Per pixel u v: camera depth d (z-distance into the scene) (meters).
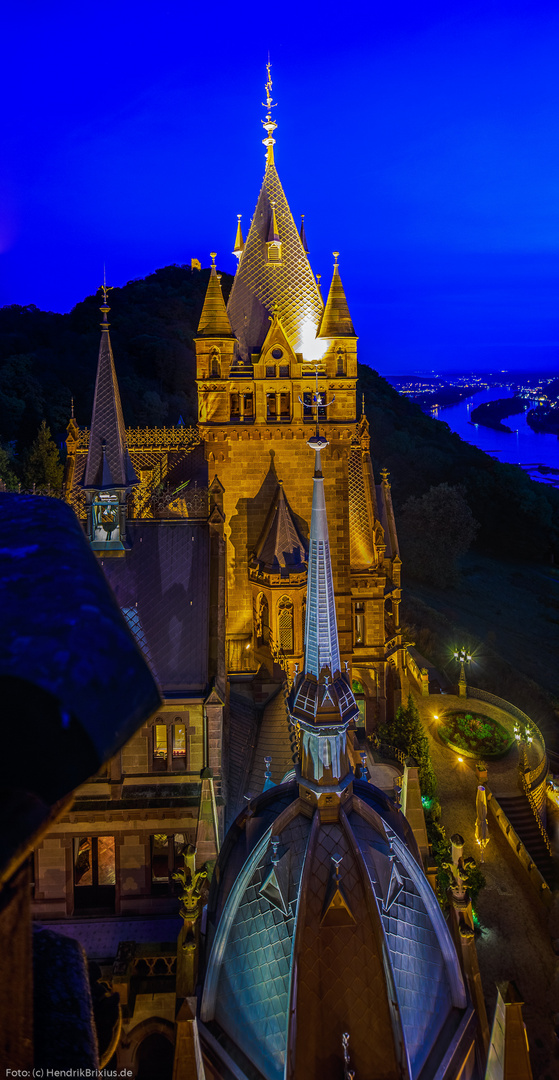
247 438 42.66
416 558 109.50
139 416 128.50
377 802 22.69
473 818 47.84
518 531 133.00
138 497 45.12
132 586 31.38
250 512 43.53
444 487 110.19
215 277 41.34
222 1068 17.11
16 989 2.35
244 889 19.17
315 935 17.08
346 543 44.19
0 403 101.94
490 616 102.12
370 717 49.59
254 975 18.08
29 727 1.88
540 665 87.94
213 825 24.39
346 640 45.34
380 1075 16.12
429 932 19.30
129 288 188.00
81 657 2.01
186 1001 16.03
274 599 40.88
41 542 2.65
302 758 19.67
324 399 42.19
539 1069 30.72
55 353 142.62
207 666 29.41
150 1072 24.47
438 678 69.50
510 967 35.94
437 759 54.69
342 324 41.66
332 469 43.34
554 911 39.06
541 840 46.47
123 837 28.12
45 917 28.23
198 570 31.67
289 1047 16.00
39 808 1.78
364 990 16.67
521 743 55.72
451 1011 18.95
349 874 17.95
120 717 1.96
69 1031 3.53
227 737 32.50
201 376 41.81
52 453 85.88
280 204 42.72
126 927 27.77
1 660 1.96
